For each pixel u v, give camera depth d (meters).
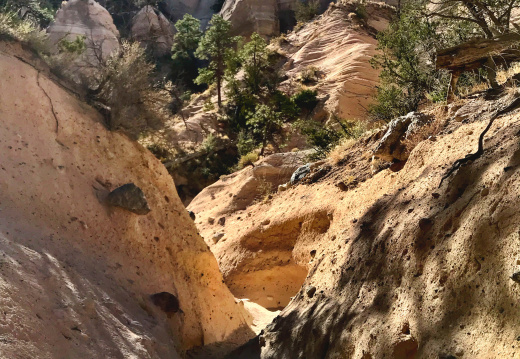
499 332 3.68
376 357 4.89
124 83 7.75
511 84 8.34
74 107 7.10
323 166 15.78
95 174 6.96
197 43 65.88
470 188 5.40
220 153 40.53
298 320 6.96
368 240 6.97
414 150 8.59
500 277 3.96
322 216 12.84
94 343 4.28
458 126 8.38
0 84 6.12
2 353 3.34
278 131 39.56
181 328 6.83
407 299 5.08
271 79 47.56
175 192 8.60
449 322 4.30
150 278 6.79
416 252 5.46
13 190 5.39
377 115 16.08
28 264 4.47
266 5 68.94
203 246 8.46
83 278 5.08
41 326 3.89
